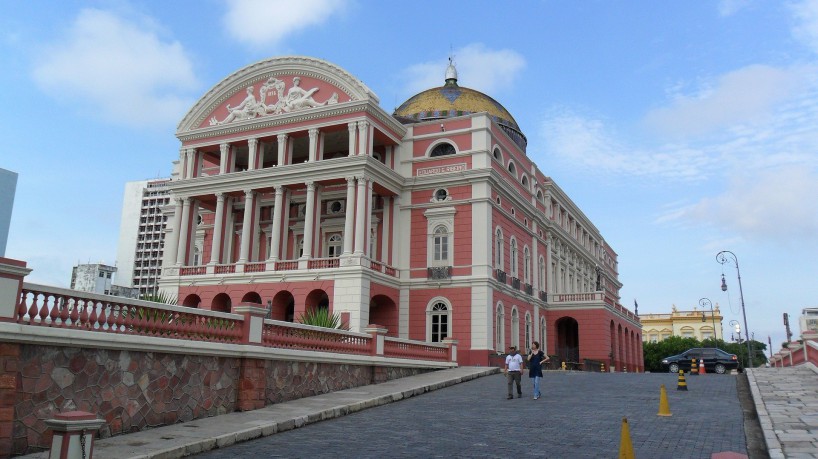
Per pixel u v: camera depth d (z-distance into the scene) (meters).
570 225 56.91
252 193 39.47
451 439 13.57
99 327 13.65
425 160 39.16
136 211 131.62
